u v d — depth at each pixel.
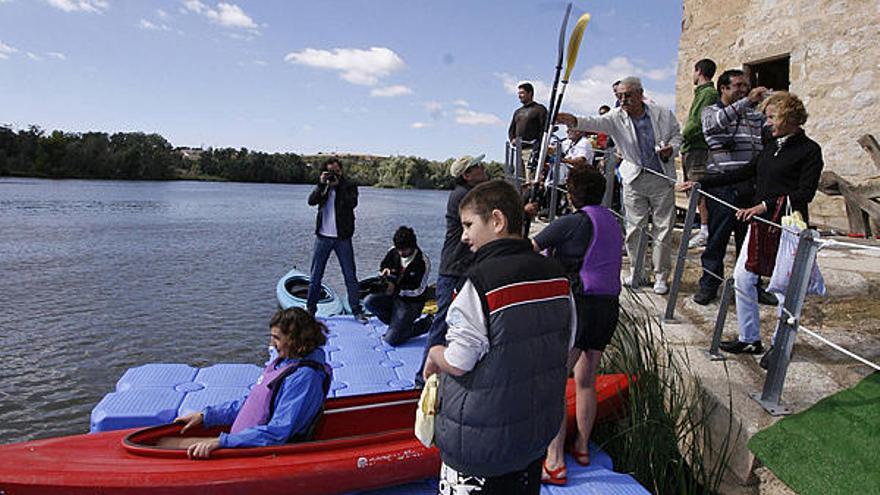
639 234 5.35
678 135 5.09
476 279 1.84
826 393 3.26
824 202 7.37
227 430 3.47
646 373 3.64
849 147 7.00
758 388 3.34
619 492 3.04
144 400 4.32
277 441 3.12
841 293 4.62
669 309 4.56
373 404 3.63
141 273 14.99
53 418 6.44
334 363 5.49
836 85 7.12
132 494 2.78
